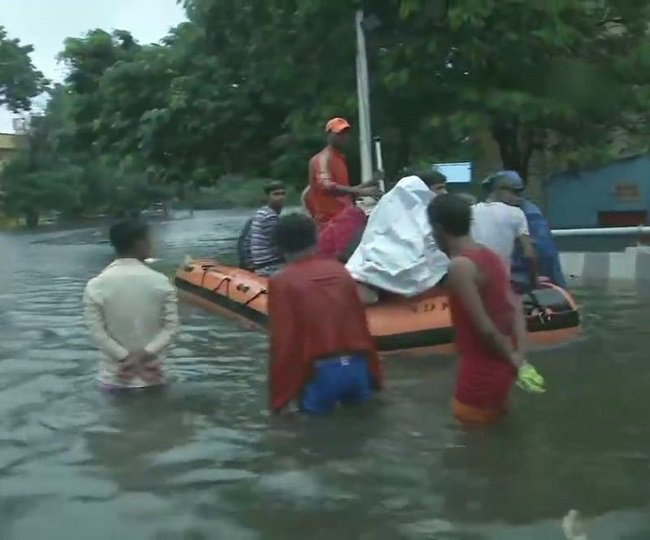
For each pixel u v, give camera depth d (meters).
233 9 16.77
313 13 14.45
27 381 7.08
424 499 4.40
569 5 13.95
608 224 17.62
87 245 28.14
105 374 6.76
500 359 5.50
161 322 6.83
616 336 8.31
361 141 13.41
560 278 8.85
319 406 5.98
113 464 5.04
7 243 29.92
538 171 17.84
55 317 10.78
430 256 7.89
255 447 5.29
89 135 22.48
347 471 4.83
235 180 21.94
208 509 4.35
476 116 13.93
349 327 6.04
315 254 6.12
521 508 4.25
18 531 4.13
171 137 19.42
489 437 5.34
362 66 13.55
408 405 6.10
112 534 4.08
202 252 21.38
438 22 14.03
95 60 22.33
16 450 5.32
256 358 7.81
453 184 16.98
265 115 18.66
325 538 3.99
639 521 4.08
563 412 5.82
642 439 5.25
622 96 14.66
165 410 6.14
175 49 19.64
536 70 14.41
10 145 54.66
